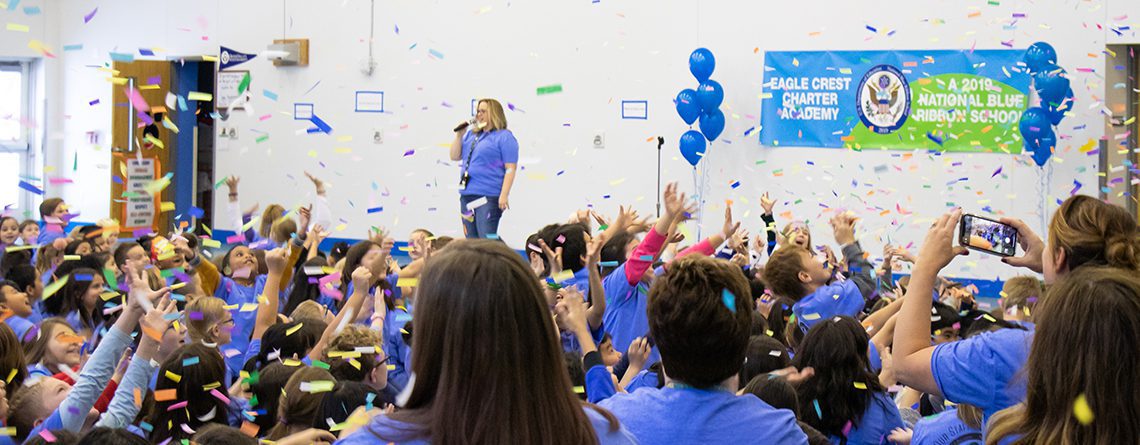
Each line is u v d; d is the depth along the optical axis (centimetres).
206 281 544
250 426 301
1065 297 169
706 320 196
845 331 295
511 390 146
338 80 1227
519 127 1142
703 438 193
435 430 145
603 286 404
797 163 1030
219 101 1288
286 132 1254
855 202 1009
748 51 1045
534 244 456
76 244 618
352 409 271
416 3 1186
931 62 978
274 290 446
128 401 274
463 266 149
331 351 335
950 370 196
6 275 527
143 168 1340
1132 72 951
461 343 146
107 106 1356
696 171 1069
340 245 662
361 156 1219
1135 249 196
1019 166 957
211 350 302
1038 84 884
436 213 1188
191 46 1310
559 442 148
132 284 279
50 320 372
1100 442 161
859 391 291
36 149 1405
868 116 1002
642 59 1089
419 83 1188
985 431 196
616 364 364
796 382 296
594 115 1111
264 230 748
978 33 966
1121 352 162
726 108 1053
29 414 287
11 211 1394
